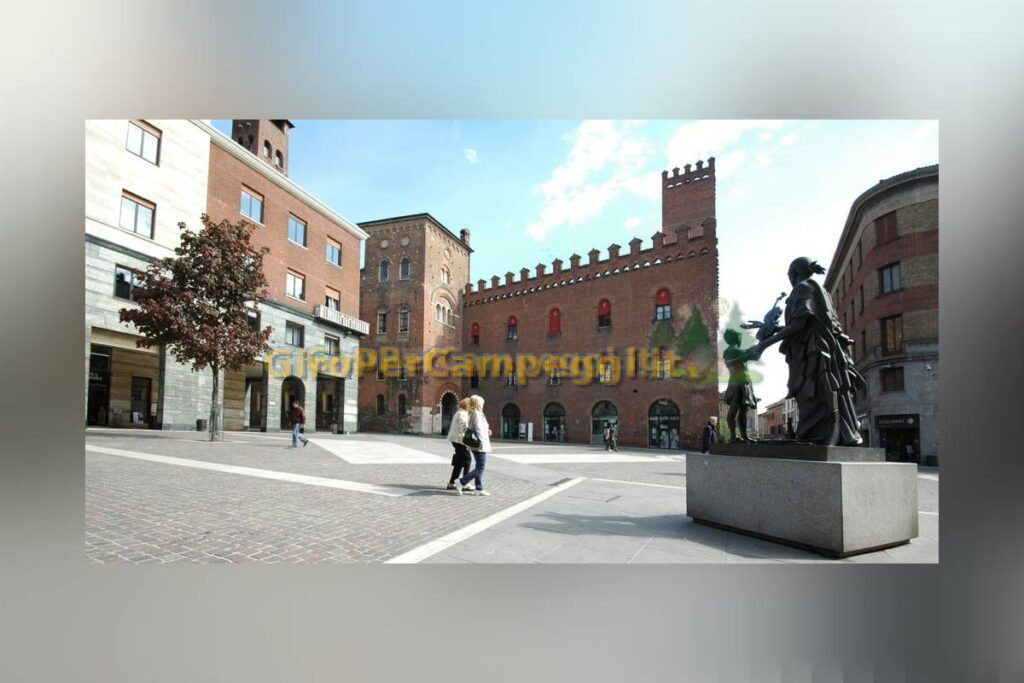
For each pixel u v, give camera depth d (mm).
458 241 47531
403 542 5945
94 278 20281
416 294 43156
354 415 35812
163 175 23203
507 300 43281
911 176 25344
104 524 6371
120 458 12180
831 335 6562
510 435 41094
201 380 24328
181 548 5641
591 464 16641
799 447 6086
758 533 6273
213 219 25875
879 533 5867
